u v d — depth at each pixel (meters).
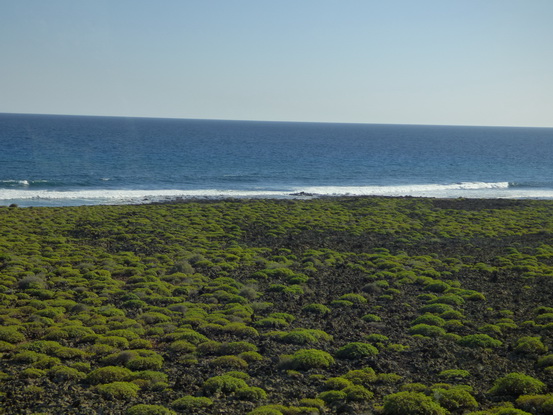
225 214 60.50
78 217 55.56
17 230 48.47
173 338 23.53
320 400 17.55
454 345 23.12
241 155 147.00
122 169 107.31
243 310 27.94
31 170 100.38
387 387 18.86
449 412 16.58
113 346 22.44
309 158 144.12
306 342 23.47
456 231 54.47
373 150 184.50
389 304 29.94
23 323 24.97
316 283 34.53
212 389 18.33
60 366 20.09
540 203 73.69
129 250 43.47
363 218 60.53
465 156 165.12
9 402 16.97
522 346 22.38
